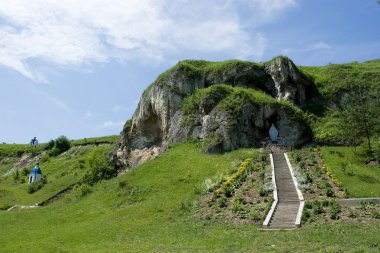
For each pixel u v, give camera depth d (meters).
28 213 39.44
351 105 45.38
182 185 37.00
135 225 28.59
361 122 42.69
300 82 55.03
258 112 49.00
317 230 22.78
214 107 49.47
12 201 53.69
